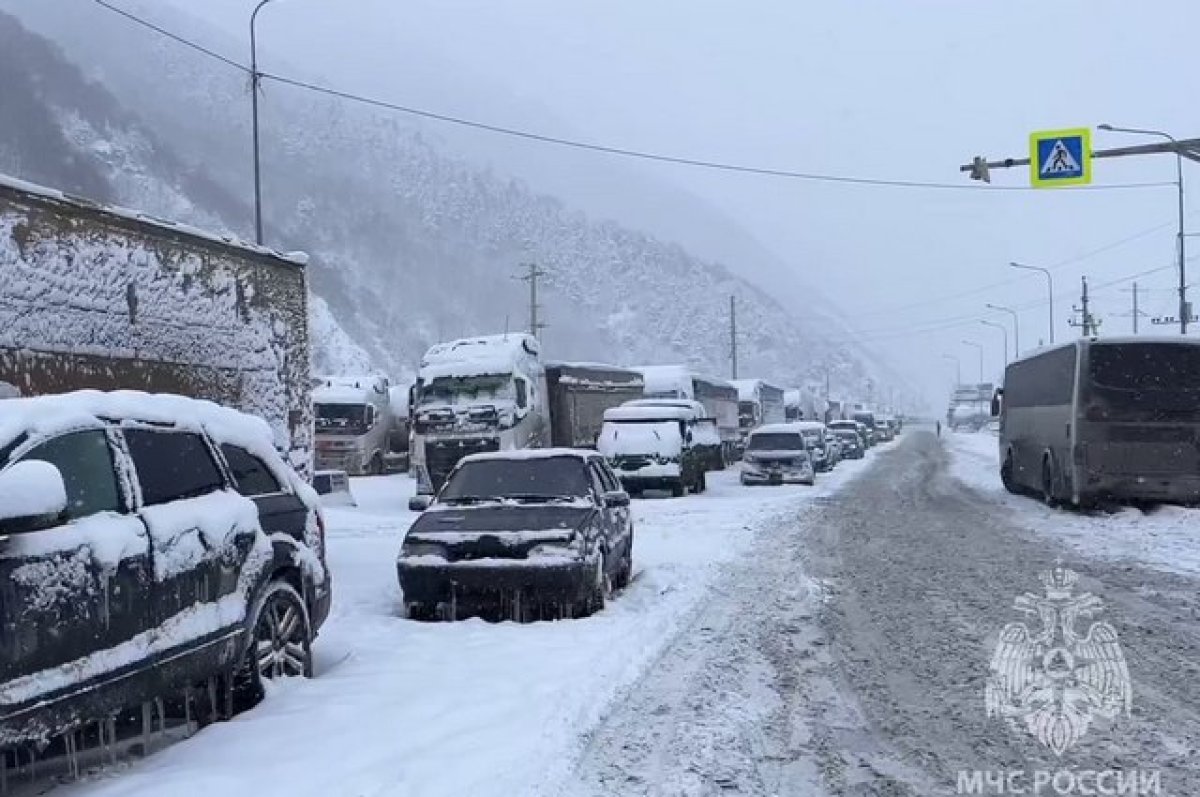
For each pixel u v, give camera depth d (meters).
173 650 5.64
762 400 57.88
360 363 94.56
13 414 5.14
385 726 6.21
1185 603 10.42
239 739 5.93
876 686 7.34
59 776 5.43
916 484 31.73
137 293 11.32
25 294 9.75
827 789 5.35
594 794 5.24
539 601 9.61
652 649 8.46
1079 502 19.94
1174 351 19.44
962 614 9.95
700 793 5.27
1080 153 21.02
